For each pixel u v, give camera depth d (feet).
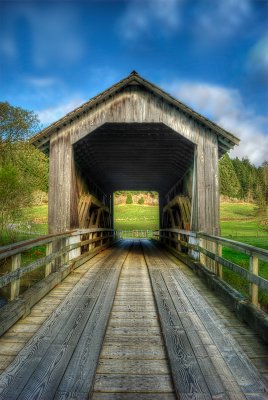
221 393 7.59
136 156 40.96
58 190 28.91
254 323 11.67
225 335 11.30
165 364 9.37
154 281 20.79
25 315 13.41
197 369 8.74
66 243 24.54
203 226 28.50
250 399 7.38
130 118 29.09
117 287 19.69
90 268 26.35
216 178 29.04
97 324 12.39
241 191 331.16
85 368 8.79
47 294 17.17
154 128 30.94
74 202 30.66
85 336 11.14
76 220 31.60
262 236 101.35
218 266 18.75
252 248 12.50
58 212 28.71
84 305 15.05
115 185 68.54
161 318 13.16
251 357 9.70
